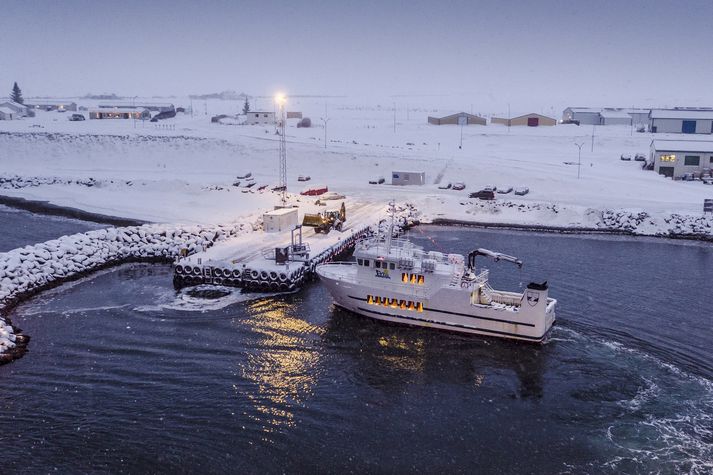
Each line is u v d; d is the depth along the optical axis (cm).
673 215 8588
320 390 4031
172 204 9488
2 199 10150
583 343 4684
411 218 9088
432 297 4903
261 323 5091
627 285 6059
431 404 3878
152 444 3416
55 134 15350
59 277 6103
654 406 3825
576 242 7988
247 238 7400
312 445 3444
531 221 9006
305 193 10400
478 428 3622
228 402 3850
